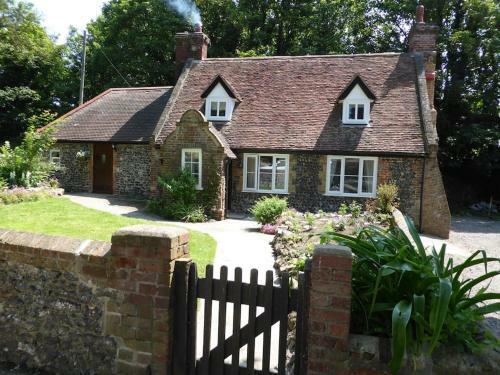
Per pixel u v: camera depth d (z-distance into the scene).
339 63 18.77
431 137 14.80
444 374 2.84
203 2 31.95
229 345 3.46
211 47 31.50
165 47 31.23
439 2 26.83
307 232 10.01
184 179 15.54
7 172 16.25
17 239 3.98
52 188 17.25
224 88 17.88
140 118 20.41
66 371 3.77
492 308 3.08
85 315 3.70
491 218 22.47
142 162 19.20
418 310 2.84
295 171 16.36
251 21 30.92
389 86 17.16
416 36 18.34
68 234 9.84
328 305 2.99
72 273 3.73
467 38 24.64
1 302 4.04
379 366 2.90
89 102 22.55
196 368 3.56
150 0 31.30
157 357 3.47
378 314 3.30
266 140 16.67
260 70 19.47
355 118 16.42
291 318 4.68
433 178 14.80
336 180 16.09
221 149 15.55
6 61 30.44
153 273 3.44
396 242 3.53
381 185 14.98
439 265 3.31
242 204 17.00
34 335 3.90
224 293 3.44
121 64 31.77
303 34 31.97
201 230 12.51
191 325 3.52
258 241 10.57
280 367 3.31
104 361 3.63
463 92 26.09
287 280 3.27
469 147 25.88
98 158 20.42
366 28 30.53
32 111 30.20
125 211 15.31
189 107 18.50
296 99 17.84
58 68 33.31
